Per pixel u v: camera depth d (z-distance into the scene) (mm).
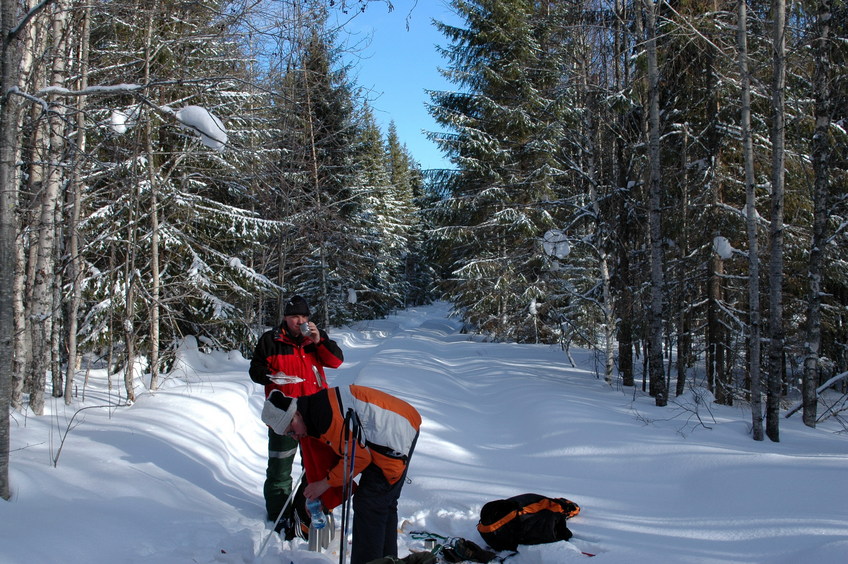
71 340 6945
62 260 7691
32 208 6406
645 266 12266
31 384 6129
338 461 3535
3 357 3629
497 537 4227
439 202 21922
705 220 11438
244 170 9812
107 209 8977
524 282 20328
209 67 8836
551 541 4156
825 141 9141
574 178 16500
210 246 11555
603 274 12453
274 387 4535
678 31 10172
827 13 8797
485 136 20453
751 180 7914
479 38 20891
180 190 9820
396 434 3469
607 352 12102
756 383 7516
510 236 20781
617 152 12531
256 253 14852
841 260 12406
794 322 14016
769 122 11297
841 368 14781
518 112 18359
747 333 11492
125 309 8703
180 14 7863
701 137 11500
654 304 9359
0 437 3594
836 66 9195
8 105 3764
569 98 14086
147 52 7562
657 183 9406
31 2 5941
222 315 10820
